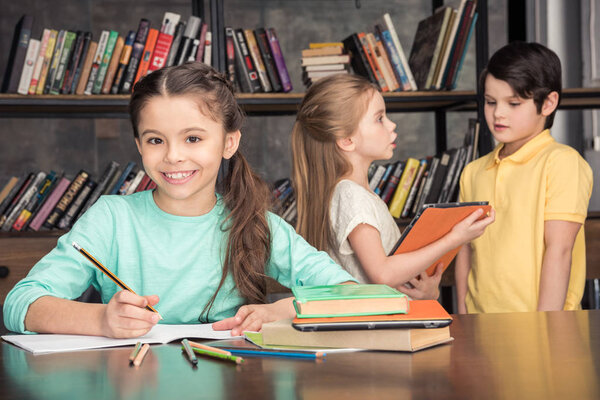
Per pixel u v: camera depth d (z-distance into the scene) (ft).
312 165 5.27
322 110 5.16
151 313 2.56
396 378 1.89
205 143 3.24
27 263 7.07
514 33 10.19
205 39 7.69
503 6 12.16
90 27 11.47
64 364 2.16
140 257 3.62
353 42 8.04
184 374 1.99
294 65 11.59
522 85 5.28
